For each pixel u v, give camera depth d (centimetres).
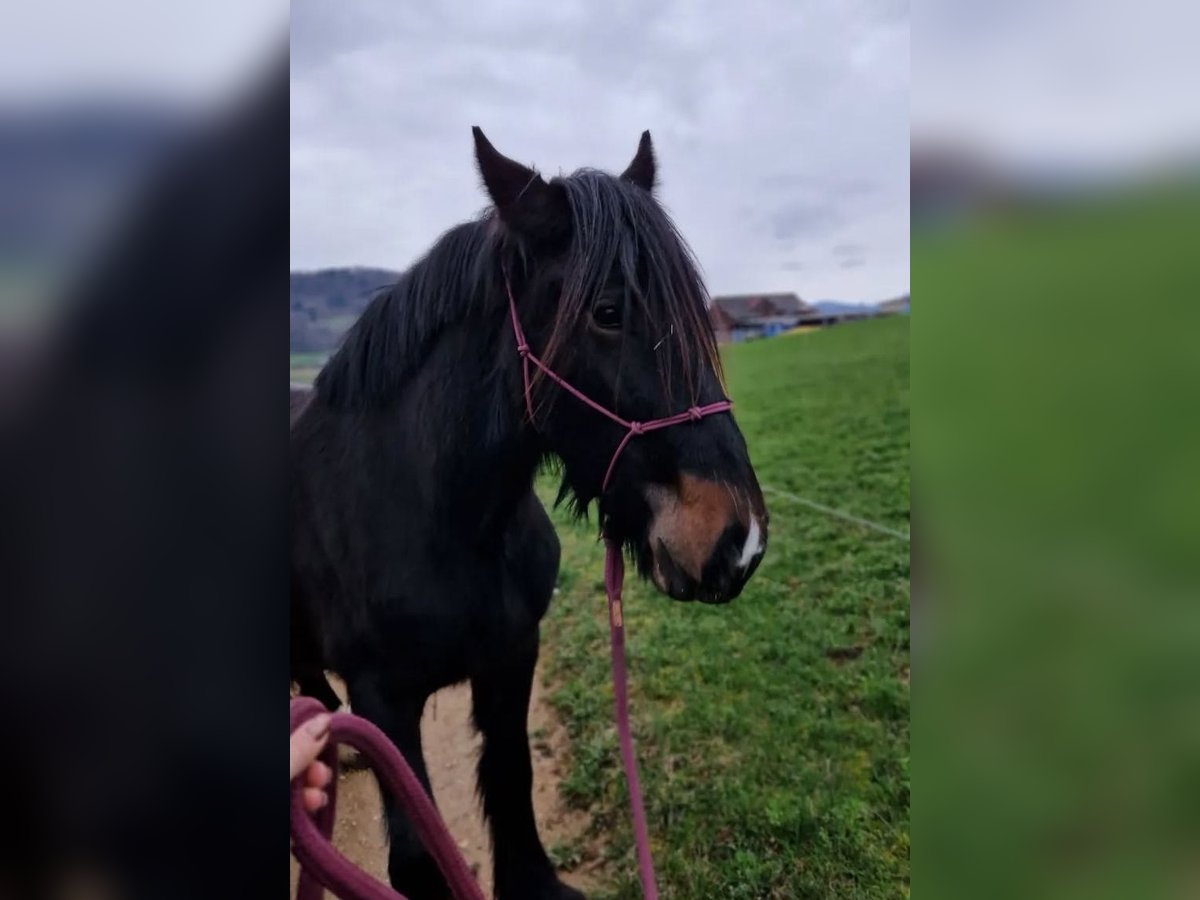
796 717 215
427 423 160
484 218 159
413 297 163
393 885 160
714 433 140
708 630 241
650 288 139
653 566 149
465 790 219
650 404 139
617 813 207
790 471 263
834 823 193
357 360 170
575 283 139
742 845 195
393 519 162
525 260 148
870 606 235
